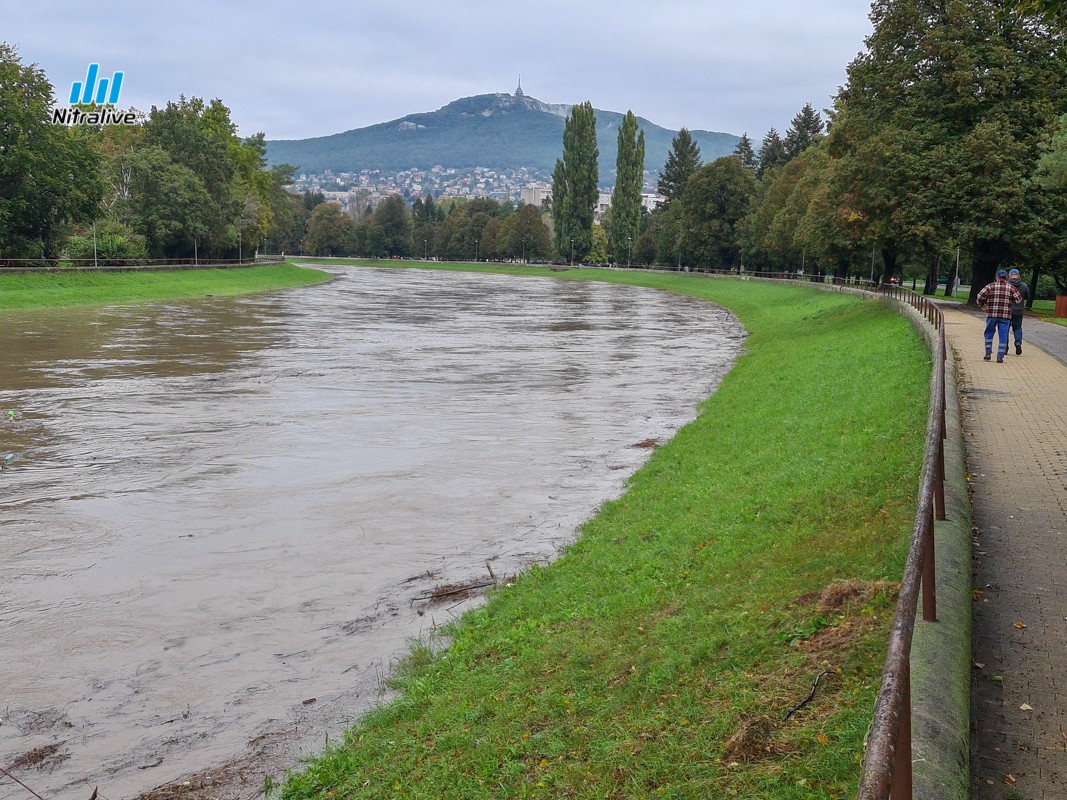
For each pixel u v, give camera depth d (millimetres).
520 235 179125
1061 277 57750
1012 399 16453
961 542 7945
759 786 5270
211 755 7980
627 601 9820
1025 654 6508
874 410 16281
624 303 81188
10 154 67625
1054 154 31234
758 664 6961
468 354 39250
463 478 17625
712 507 13188
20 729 8461
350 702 8875
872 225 44688
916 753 4570
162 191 93938
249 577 12297
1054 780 5039
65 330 45531
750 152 150875
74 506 15633
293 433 21766
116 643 10258
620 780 5930
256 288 91188
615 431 22359
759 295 74875
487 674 8688
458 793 6484
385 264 198875
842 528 9953
